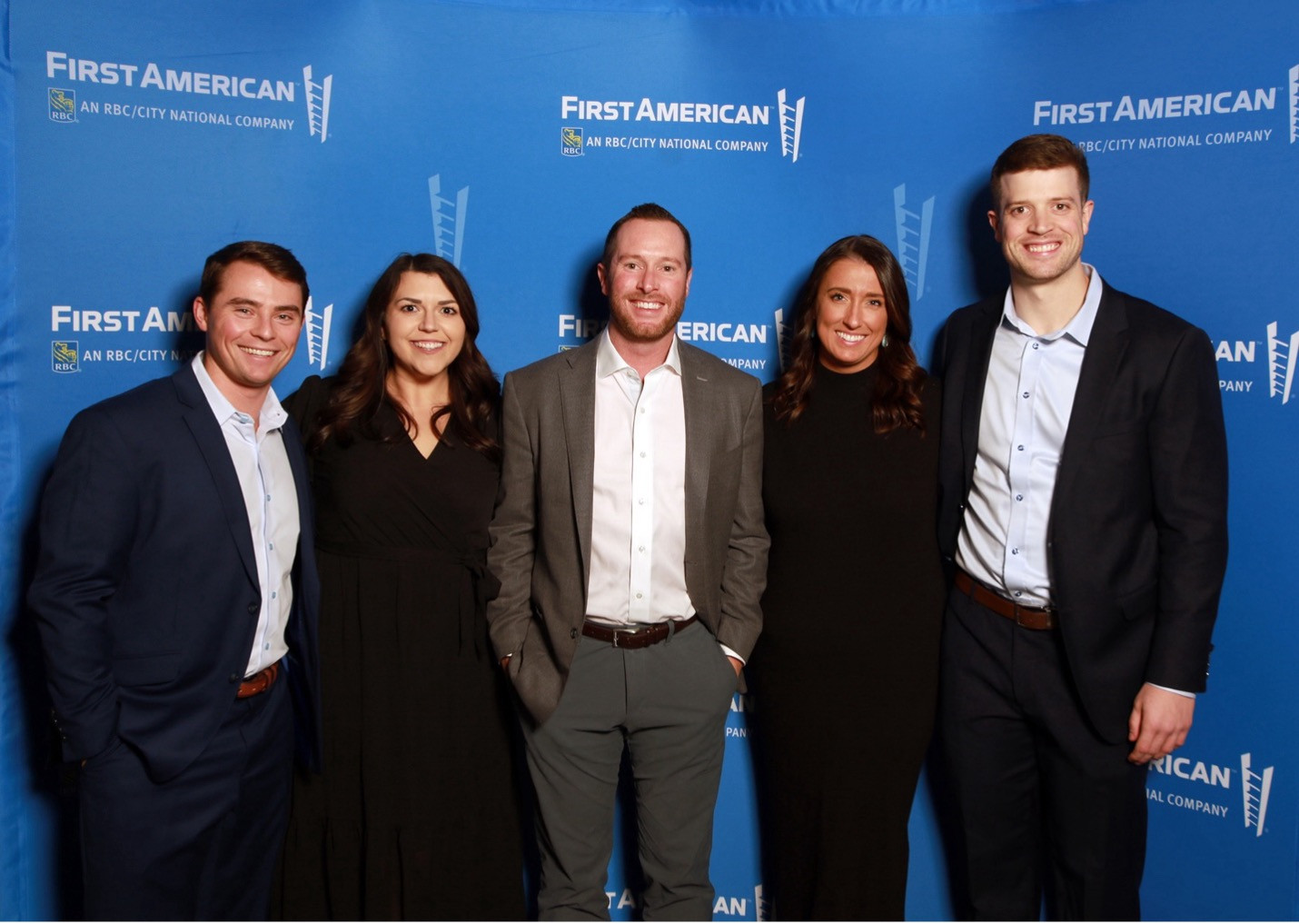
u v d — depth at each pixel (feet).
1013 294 7.06
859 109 8.34
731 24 8.30
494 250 8.30
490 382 7.18
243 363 5.98
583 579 6.79
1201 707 7.95
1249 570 7.73
